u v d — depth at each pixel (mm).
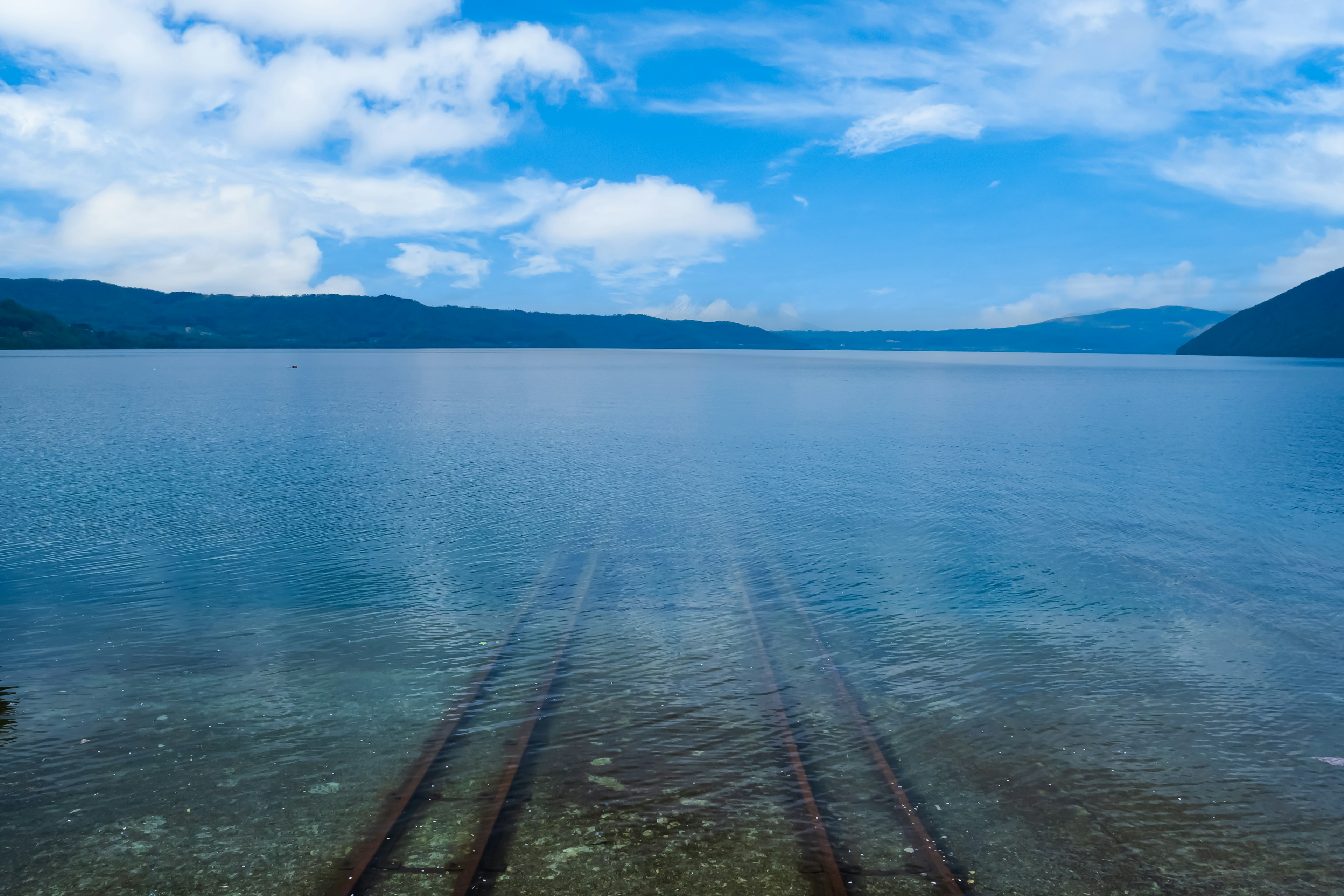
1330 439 40062
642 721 8586
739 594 13797
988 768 7695
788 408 60688
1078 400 74500
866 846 6367
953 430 44125
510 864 6051
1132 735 8508
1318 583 14844
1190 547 17641
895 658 10789
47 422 43250
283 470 27312
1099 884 5949
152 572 14680
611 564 15742
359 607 12719
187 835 6395
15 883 5773
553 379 110938
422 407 57688
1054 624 12328
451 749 7867
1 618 11961
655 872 5992
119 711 8695
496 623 12047
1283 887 5977
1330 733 8656
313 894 5691
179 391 73688
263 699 9062
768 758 7797
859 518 20344
